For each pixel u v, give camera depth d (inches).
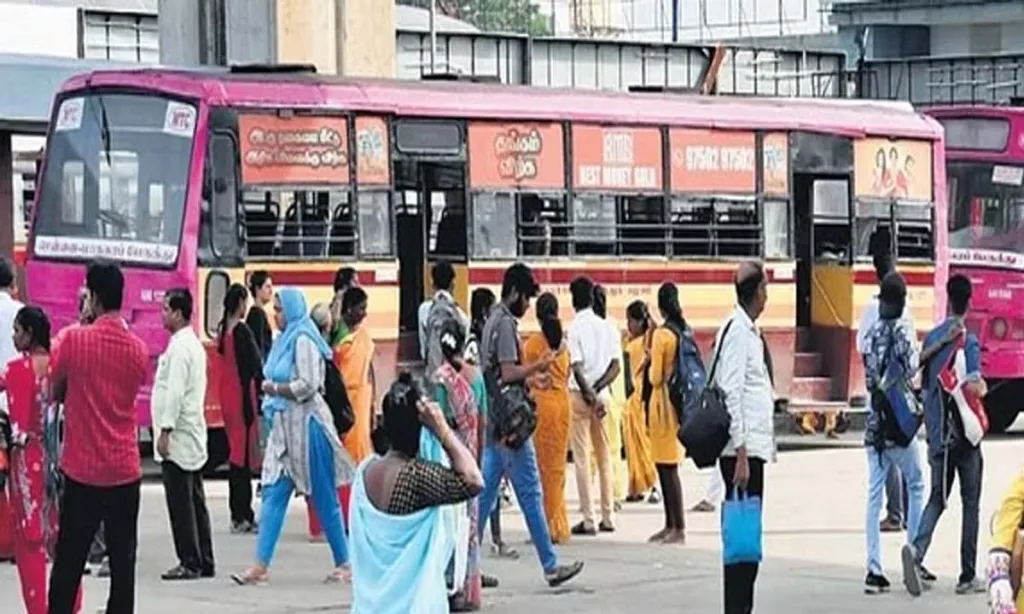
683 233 1211.9
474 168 1133.1
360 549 488.7
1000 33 2743.6
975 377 735.7
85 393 600.1
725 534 639.1
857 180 1294.3
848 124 1291.8
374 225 1094.4
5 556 802.8
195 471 764.0
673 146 1209.4
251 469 896.3
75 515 602.2
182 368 757.3
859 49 2689.5
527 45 2405.3
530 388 832.9
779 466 1167.6
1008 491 406.0
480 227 1134.4
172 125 1048.2
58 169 1090.7
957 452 737.0
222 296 1040.2
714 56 1731.1
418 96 1115.3
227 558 820.0
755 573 642.2
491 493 741.3
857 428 1416.1
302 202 1067.9
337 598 726.5
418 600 486.3
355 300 860.6
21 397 632.4
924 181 1331.2
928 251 1328.7
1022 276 1317.7
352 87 1092.5
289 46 1430.9
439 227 1138.7
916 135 1325.0
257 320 954.1
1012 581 386.9
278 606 708.7
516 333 757.3
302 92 1070.4
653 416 863.7
